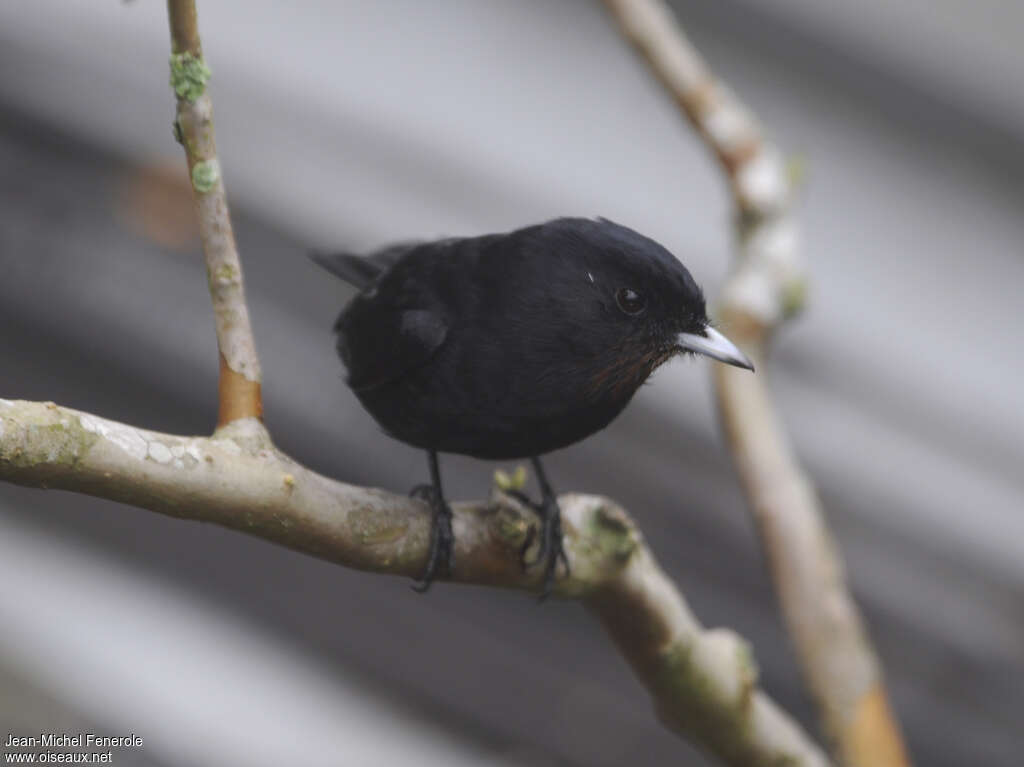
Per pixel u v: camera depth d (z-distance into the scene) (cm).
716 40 1385
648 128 1346
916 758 1173
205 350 1176
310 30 1352
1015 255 1315
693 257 1248
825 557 700
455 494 1181
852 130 1376
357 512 511
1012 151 1366
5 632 1146
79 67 1220
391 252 856
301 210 1196
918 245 1327
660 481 1190
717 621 1185
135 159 1188
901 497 1199
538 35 1415
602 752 1205
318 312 1180
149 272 1178
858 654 682
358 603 1219
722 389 736
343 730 1175
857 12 1364
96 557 1222
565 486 1195
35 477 421
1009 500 1209
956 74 1355
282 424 1176
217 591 1217
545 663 1227
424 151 1272
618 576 586
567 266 669
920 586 1190
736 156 825
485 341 671
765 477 713
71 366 1176
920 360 1258
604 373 678
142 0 1290
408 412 709
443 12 1414
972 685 1175
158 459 445
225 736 1130
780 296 792
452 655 1219
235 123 1252
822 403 1241
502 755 1211
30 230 1168
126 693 1138
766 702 662
